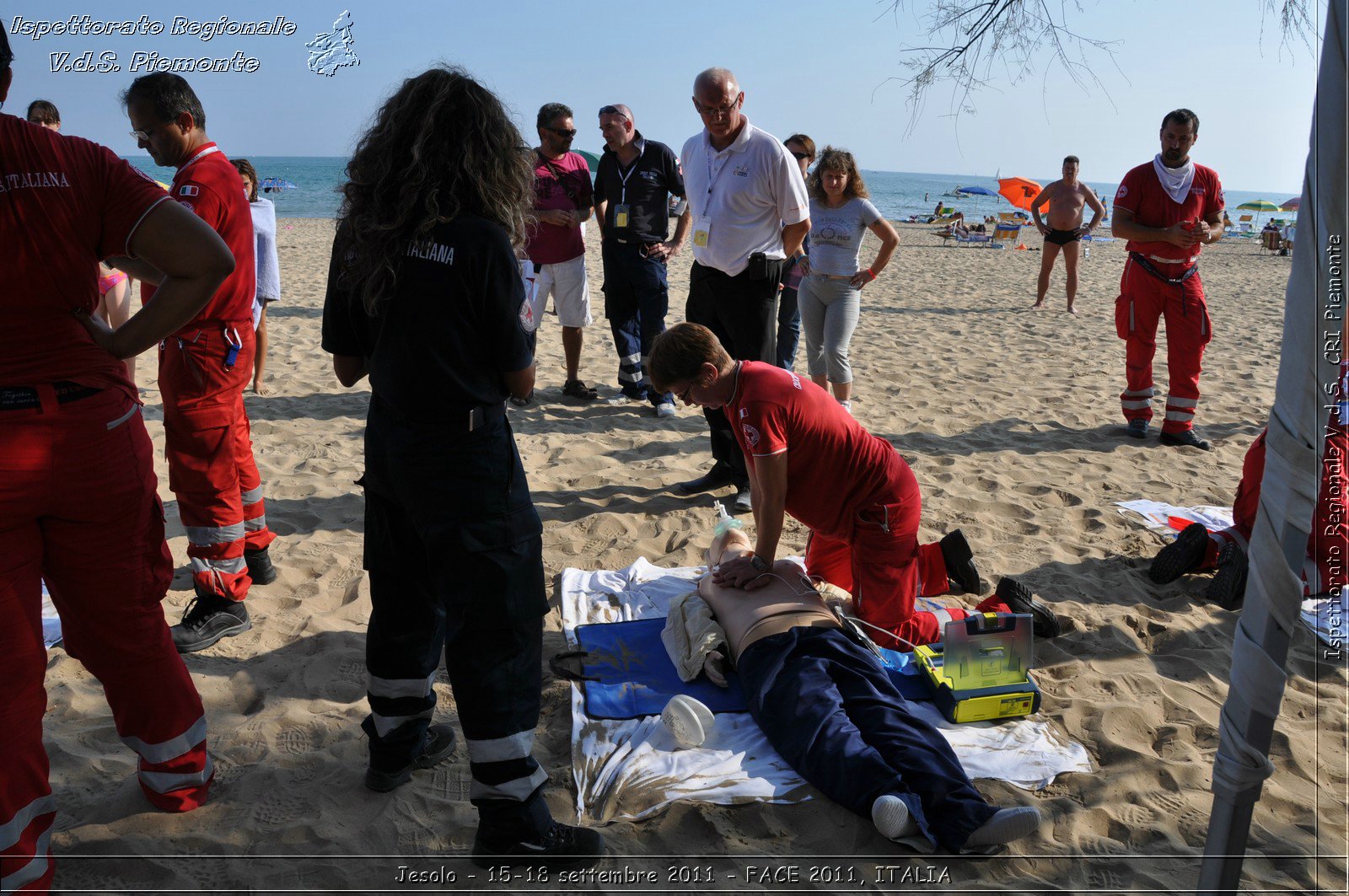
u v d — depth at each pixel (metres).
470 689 2.43
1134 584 4.34
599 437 6.59
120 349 2.33
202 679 3.43
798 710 2.93
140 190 2.25
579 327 7.34
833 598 3.99
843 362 6.38
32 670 2.23
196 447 3.52
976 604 4.13
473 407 2.33
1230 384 8.48
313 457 6.03
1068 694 3.43
